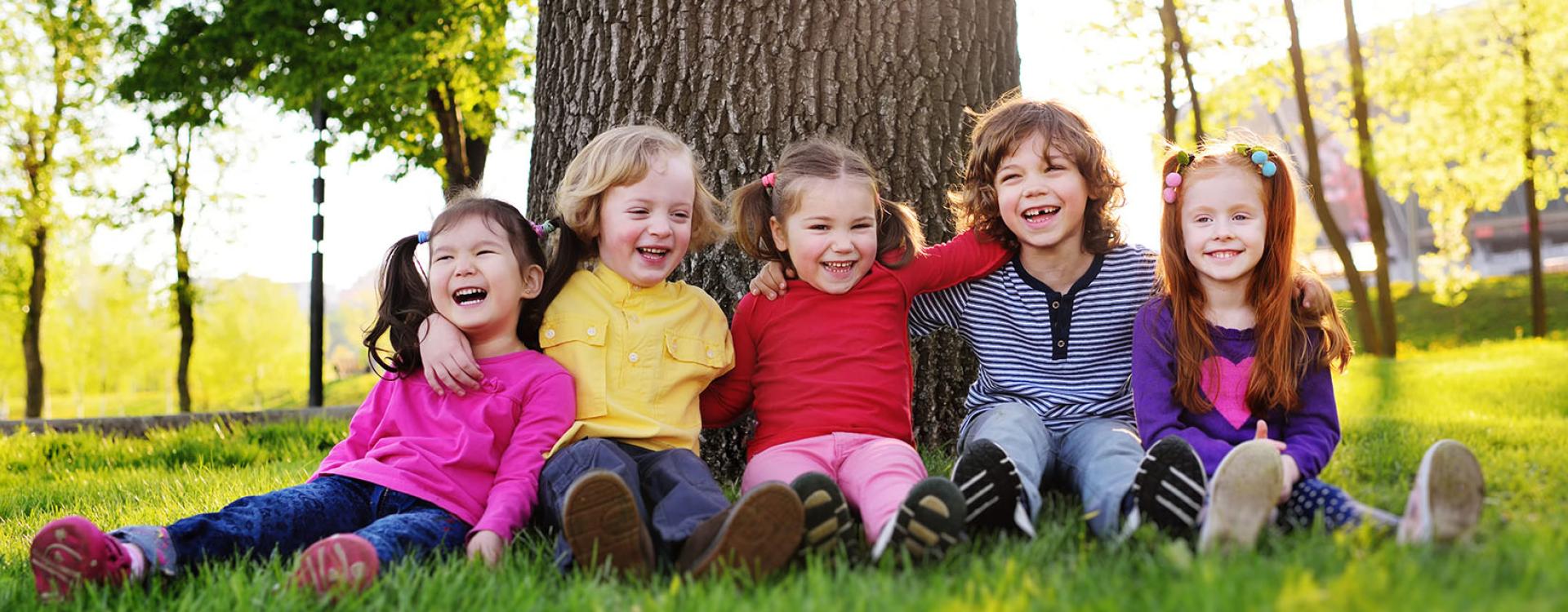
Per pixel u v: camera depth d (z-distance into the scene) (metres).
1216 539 2.00
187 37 12.26
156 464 5.84
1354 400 8.03
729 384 3.04
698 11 3.76
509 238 2.82
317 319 11.12
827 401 2.88
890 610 1.66
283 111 12.10
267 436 6.55
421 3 11.77
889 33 3.80
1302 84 14.38
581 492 2.03
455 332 2.72
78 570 2.03
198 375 32.03
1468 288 21.70
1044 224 2.91
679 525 2.30
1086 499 2.46
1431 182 15.59
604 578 2.07
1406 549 1.84
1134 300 2.98
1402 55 15.05
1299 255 2.84
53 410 34.38
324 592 1.96
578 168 2.92
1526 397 7.42
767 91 3.74
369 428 2.79
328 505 2.47
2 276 18.02
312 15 11.70
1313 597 1.46
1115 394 2.98
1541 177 15.86
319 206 11.25
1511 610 1.37
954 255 3.07
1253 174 2.73
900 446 2.69
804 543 2.13
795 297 3.00
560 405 2.68
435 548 2.33
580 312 2.85
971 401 3.14
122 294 23.39
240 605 1.87
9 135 16.58
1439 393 8.07
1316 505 2.32
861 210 2.89
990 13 4.05
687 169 2.89
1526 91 14.59
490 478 2.63
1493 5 14.70
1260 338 2.72
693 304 2.96
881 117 3.79
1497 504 2.30
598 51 3.86
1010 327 3.05
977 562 1.94
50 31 16.30
